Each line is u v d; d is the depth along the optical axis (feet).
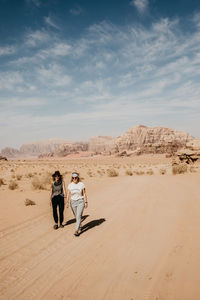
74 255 15.40
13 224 23.56
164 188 45.98
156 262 13.61
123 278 12.04
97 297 10.44
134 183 59.06
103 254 15.29
